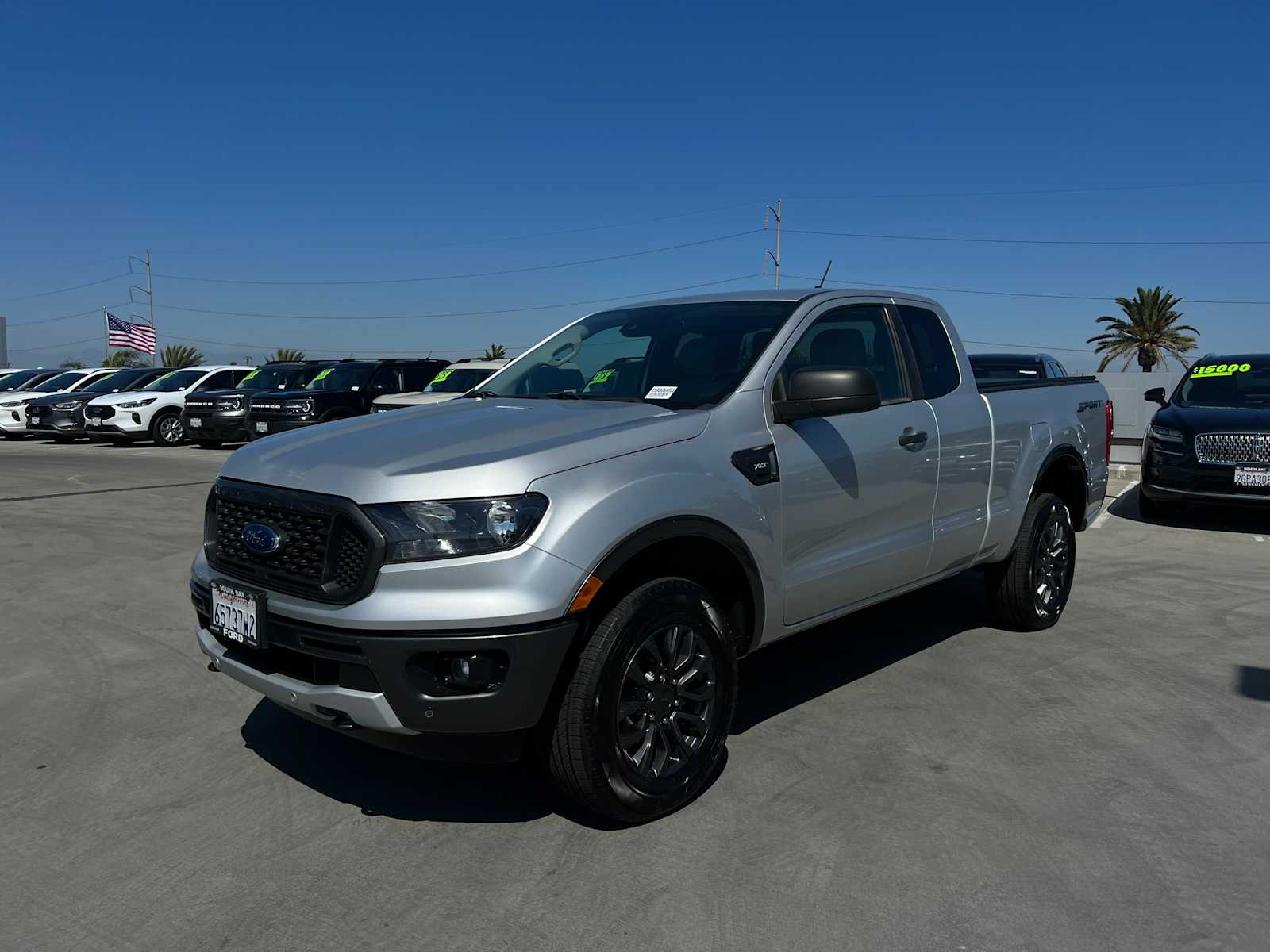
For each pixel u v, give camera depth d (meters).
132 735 3.99
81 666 4.87
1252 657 4.99
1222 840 3.08
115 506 10.31
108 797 3.43
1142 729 4.01
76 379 25.38
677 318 4.38
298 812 3.31
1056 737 3.92
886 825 3.18
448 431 3.35
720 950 2.51
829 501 3.86
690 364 3.95
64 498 10.95
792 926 2.61
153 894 2.80
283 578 3.06
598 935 2.58
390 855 3.02
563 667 2.98
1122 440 16.38
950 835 3.11
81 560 7.43
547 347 4.78
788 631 3.81
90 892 2.82
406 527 2.82
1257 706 4.27
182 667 4.86
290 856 3.02
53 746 3.88
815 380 3.55
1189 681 4.61
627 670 3.04
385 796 3.44
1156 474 9.37
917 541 4.38
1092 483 5.89
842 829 3.15
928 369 4.69
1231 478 8.91
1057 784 3.49
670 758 3.25
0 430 22.78
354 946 2.55
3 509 10.07
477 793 3.45
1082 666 4.84
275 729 4.06
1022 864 2.93
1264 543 8.47
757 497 3.52
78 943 2.57
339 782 3.55
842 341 4.23
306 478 3.06
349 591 2.86
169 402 19.95
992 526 4.92
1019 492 5.12
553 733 2.99
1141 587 6.63
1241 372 10.19
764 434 3.63
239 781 3.56
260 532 3.12
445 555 2.81
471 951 2.52
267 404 16.28
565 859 2.98
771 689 4.52
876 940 2.54
